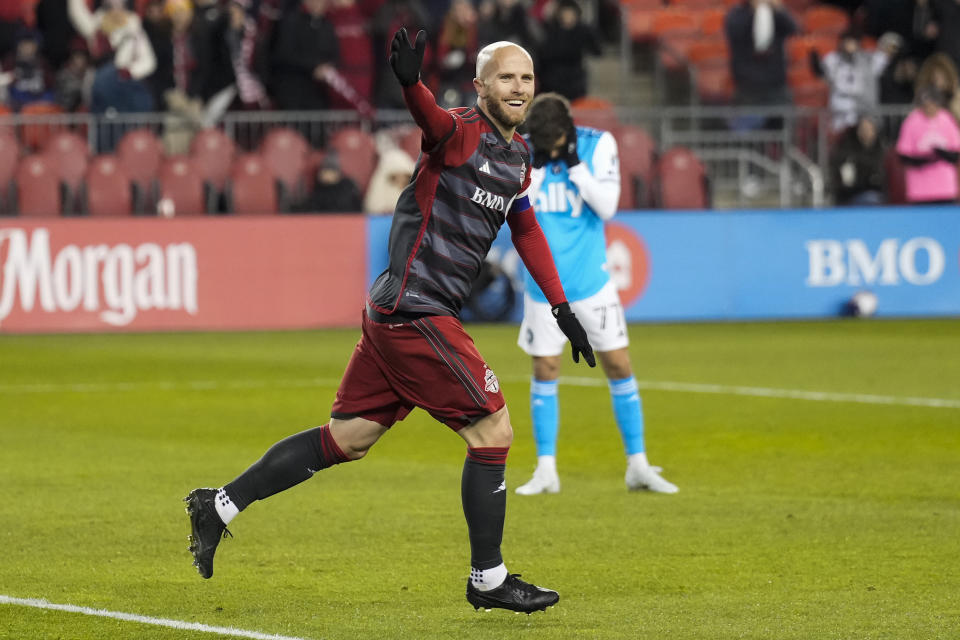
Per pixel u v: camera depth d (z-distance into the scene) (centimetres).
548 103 2422
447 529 2172
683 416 3394
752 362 4481
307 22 6075
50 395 3781
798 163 6488
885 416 3384
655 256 5891
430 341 1622
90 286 5469
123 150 5794
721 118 6712
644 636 1580
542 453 2495
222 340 5206
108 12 5941
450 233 1623
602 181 2448
